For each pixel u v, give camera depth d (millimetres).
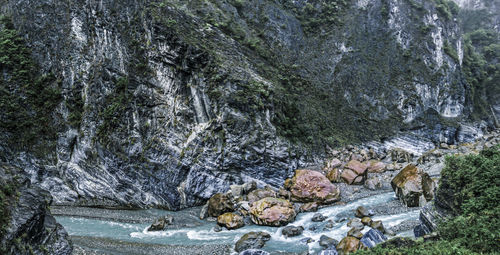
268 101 30219
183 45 28641
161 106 27984
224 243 18547
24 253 12242
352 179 27906
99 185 26938
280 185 27875
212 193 26094
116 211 25422
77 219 23703
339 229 19141
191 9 35375
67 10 32219
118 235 20484
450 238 11977
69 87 30562
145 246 18625
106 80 29688
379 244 12562
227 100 27797
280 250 17109
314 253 16453
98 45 31000
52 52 31672
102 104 29109
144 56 29438
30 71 31062
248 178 27266
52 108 30203
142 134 27141
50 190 27812
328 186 24938
